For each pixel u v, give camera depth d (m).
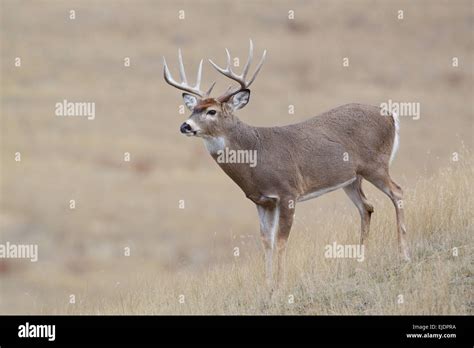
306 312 15.36
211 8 96.19
